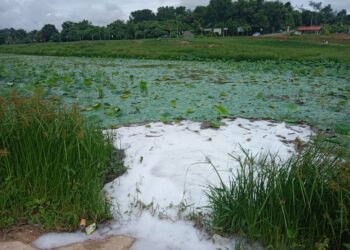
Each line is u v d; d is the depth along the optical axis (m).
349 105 4.69
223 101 4.84
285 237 1.77
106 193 2.29
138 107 4.41
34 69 8.70
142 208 2.12
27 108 2.46
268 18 63.09
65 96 5.15
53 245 1.80
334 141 2.84
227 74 8.16
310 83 6.80
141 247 1.79
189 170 2.52
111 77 7.57
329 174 1.86
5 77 7.28
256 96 5.07
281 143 3.06
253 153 2.82
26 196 2.12
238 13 61.59
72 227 1.94
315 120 3.91
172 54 14.67
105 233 1.91
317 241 1.76
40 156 2.19
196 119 3.85
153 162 2.68
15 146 2.22
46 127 2.36
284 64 10.88
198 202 2.16
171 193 2.26
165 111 4.21
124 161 2.72
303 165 1.93
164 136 3.22
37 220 1.97
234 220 1.88
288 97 5.26
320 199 1.75
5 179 2.12
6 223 1.94
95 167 2.38
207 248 1.79
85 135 2.46
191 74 8.14
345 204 1.74
